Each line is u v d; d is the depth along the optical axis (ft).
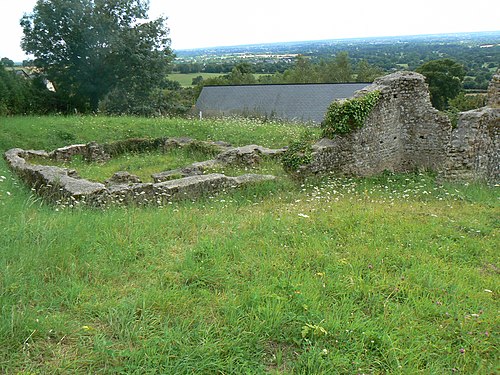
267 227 19.76
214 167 37.01
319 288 13.93
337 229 19.85
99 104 91.71
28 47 84.07
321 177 35.09
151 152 48.16
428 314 12.98
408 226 20.71
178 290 13.51
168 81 98.27
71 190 25.44
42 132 50.72
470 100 81.05
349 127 36.60
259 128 55.42
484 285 15.28
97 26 82.48
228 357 10.68
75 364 10.18
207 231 19.26
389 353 11.02
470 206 25.93
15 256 14.73
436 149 40.65
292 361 10.81
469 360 11.14
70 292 12.96
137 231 18.34
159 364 10.27
